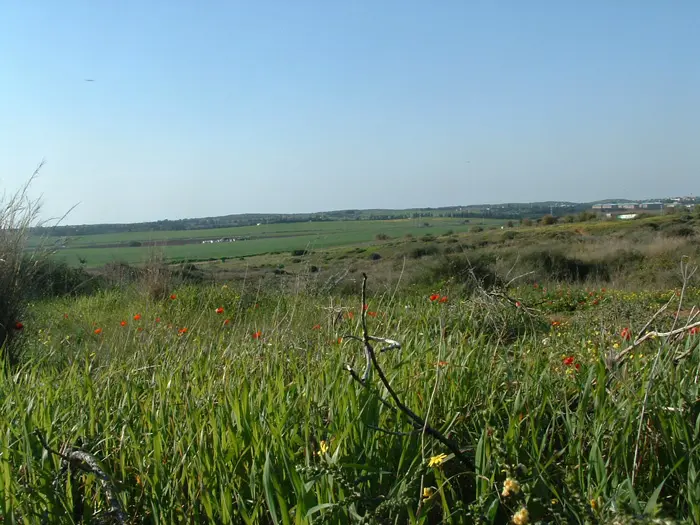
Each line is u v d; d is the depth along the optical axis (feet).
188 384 12.59
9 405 11.64
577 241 91.50
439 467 9.07
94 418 11.22
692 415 10.19
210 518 8.63
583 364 13.10
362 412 10.13
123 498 9.32
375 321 17.83
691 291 39.70
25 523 8.58
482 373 12.55
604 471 8.63
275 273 40.42
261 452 9.53
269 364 13.79
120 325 23.63
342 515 8.50
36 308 32.89
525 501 8.02
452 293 28.50
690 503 7.95
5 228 21.58
